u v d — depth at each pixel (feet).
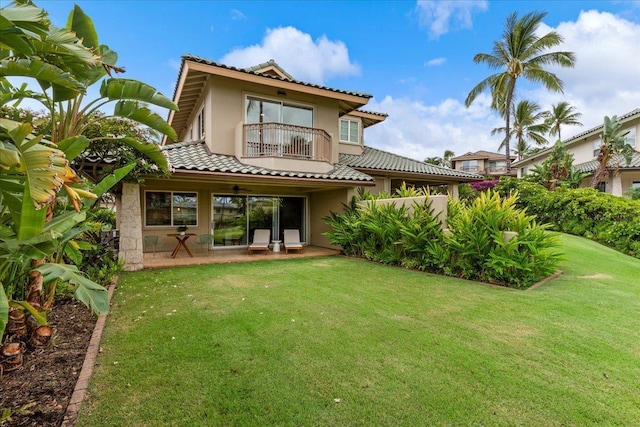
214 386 10.45
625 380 10.92
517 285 23.27
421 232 29.22
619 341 13.97
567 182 60.49
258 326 15.55
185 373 11.21
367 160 52.54
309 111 45.09
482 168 165.17
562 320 16.49
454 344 13.65
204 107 42.50
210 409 9.34
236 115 40.27
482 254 25.31
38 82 12.84
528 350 13.11
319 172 40.42
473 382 10.77
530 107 127.65
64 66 13.35
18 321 12.29
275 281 25.05
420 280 25.49
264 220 46.62
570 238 42.47
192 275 27.14
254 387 10.42
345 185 39.22
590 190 49.16
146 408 9.35
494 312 17.72
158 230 40.29
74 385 10.46
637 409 9.43
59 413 9.11
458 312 17.74
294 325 15.71
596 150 75.66
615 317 16.89
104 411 9.18
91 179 31.50
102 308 10.96
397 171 48.98
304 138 40.57
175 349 13.01
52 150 9.11
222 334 14.55
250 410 9.32
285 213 48.16
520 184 58.39
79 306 18.16
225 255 38.63
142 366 11.64
